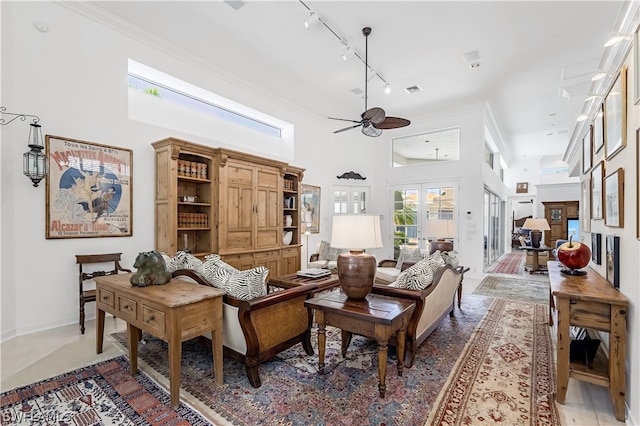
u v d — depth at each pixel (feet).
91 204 11.76
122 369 8.07
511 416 6.33
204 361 8.58
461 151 22.54
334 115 23.63
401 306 7.73
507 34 13.23
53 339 9.95
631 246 6.43
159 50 13.91
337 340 10.33
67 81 11.24
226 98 16.85
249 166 16.01
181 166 13.60
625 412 6.25
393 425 6.00
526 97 20.44
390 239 26.17
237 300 7.48
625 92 7.13
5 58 9.87
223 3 11.45
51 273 10.89
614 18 12.05
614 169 8.23
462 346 9.83
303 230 22.16
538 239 24.00
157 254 8.14
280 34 13.34
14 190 10.12
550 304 11.88
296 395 7.00
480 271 21.84
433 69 16.46
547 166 39.86
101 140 12.07
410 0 11.18
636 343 5.93
